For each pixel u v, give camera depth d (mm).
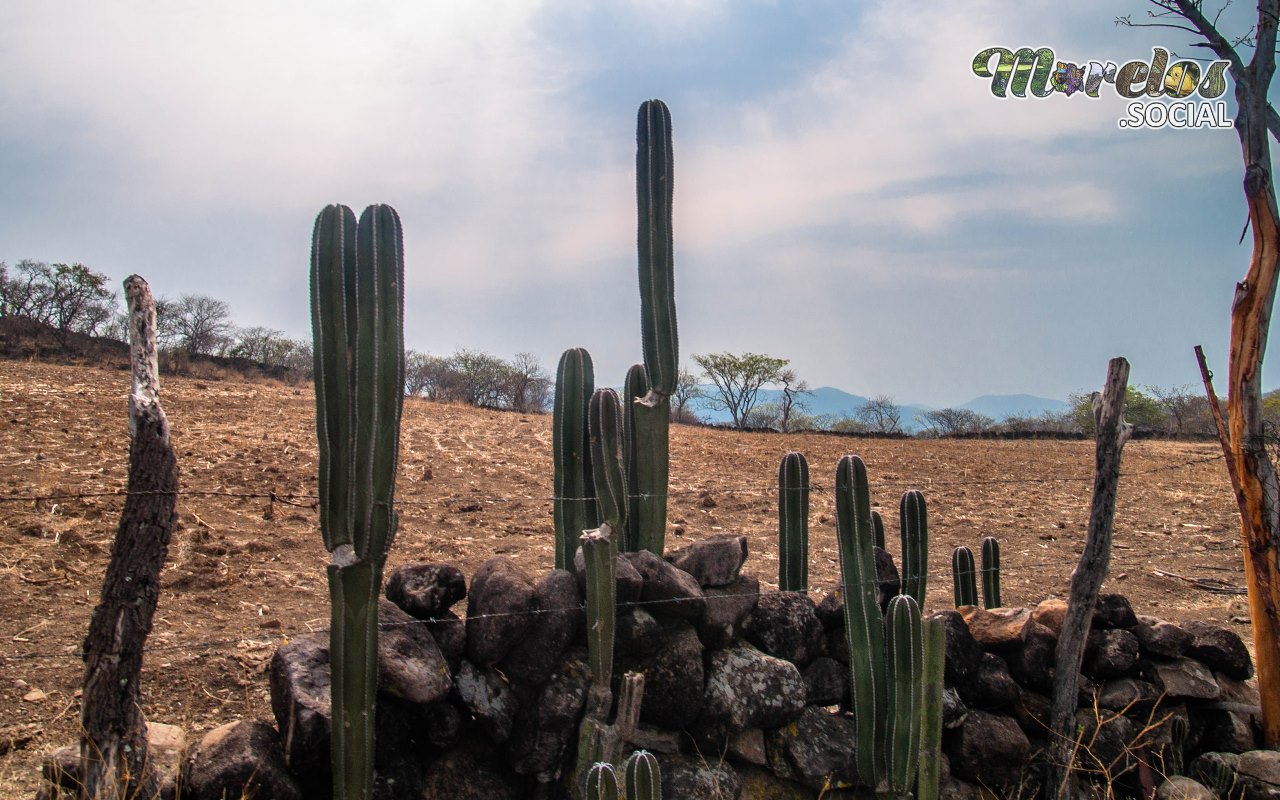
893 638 5277
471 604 4961
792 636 5562
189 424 17828
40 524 9094
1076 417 41312
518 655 4836
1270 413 23609
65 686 5859
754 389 53031
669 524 13188
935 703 5406
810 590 9891
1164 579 11812
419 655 4508
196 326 38812
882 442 30938
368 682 4102
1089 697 6160
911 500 6355
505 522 12328
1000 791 5918
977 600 7207
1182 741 6273
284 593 8156
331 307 4078
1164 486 22234
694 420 45000
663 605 5121
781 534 6184
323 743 4199
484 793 4691
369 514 4066
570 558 5508
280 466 14430
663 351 5668
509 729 4773
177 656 6332
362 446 4059
